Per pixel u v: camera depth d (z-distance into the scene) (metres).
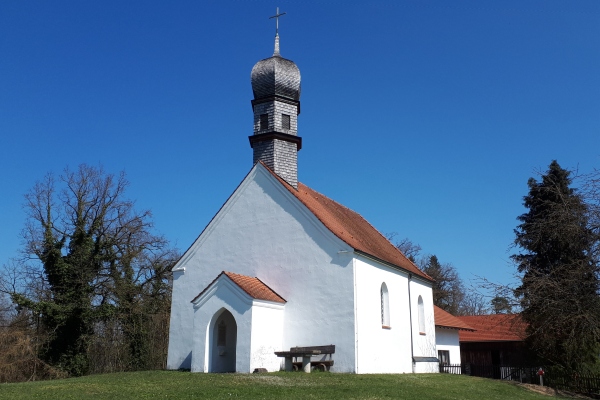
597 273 28.00
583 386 35.22
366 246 31.14
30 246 41.72
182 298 31.25
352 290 26.38
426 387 22.86
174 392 17.39
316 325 26.81
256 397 16.64
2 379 38.16
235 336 27.67
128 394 17.00
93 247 43.41
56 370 39.56
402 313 32.81
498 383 29.91
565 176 43.41
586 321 28.30
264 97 32.53
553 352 39.00
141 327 45.72
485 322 52.47
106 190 44.56
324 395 17.69
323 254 27.52
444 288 82.19
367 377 23.78
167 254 51.75
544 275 30.64
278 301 27.34
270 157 31.48
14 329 41.53
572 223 28.11
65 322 40.78
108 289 43.25
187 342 30.34
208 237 31.39
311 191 36.03
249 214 30.31
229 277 26.28
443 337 43.53
